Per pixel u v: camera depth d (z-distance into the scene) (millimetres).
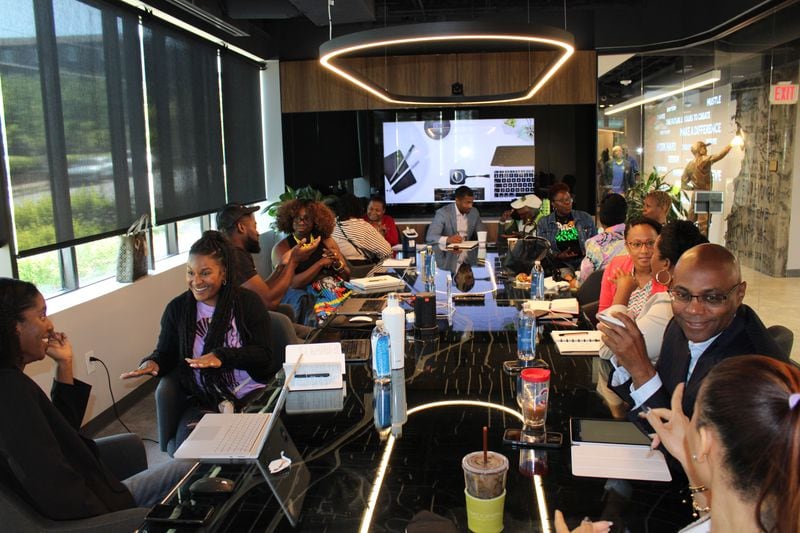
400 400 2051
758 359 811
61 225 3887
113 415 4137
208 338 2568
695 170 6438
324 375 2191
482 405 1989
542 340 2750
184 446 1694
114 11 4547
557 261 5191
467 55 7574
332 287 4129
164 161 5336
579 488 1450
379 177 7902
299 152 7887
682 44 6758
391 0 7109
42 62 3730
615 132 7352
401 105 7754
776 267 5219
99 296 4023
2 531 1568
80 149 4102
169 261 5535
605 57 7285
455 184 7844
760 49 5383
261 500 1431
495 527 1284
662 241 2260
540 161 7656
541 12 7191
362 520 1339
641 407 1780
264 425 1828
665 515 1334
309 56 7680
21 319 1753
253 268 3596
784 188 5105
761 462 740
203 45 6133
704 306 1696
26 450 1593
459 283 4160
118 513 1656
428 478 1520
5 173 3396
